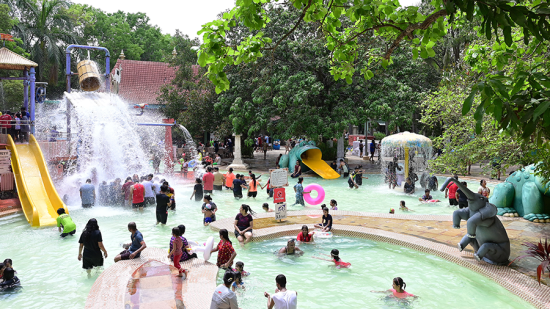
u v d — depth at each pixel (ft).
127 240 36.27
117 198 50.60
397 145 62.69
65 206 44.24
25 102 61.11
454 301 24.21
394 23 18.71
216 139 134.92
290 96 81.30
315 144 86.63
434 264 30.76
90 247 28.02
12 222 42.19
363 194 62.28
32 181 48.01
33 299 24.21
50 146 56.75
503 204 44.68
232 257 28.94
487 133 32.55
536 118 12.09
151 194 51.26
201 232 39.09
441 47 99.35
